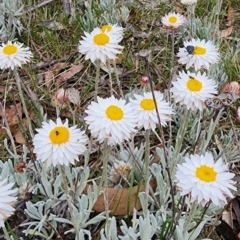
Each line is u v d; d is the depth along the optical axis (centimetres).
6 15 44
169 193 28
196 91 24
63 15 46
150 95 23
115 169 28
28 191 28
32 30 44
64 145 20
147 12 47
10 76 39
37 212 27
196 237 26
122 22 45
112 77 39
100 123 20
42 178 27
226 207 26
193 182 19
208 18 46
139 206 28
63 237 27
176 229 25
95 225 28
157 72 39
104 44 25
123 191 27
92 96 37
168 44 43
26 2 47
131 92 34
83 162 31
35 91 38
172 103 34
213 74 37
